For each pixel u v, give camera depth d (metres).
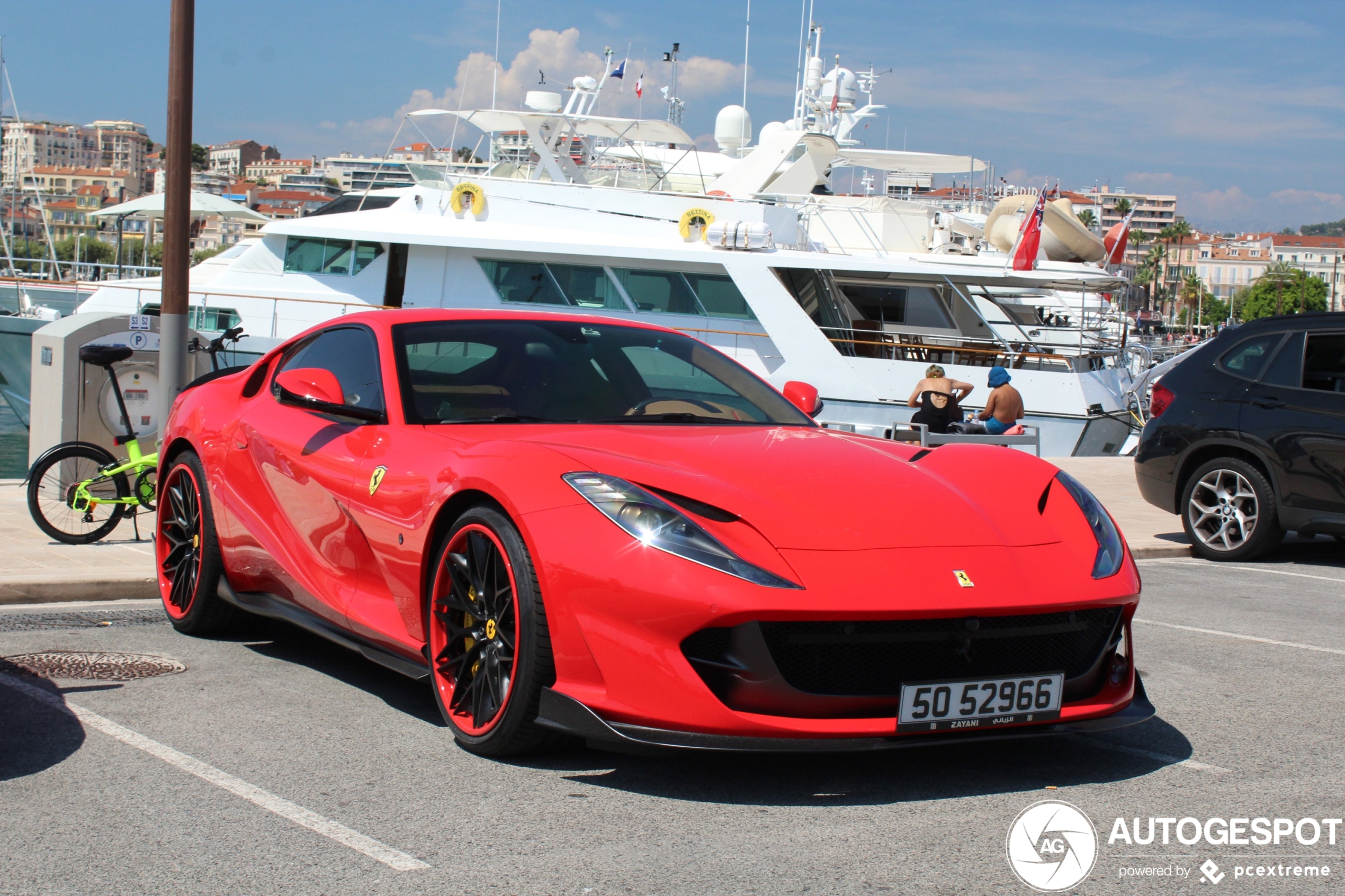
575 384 3.88
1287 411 7.12
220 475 4.34
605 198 15.58
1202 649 4.75
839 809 2.77
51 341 7.14
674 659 2.71
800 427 3.95
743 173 18.59
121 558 5.80
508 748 3.03
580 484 2.96
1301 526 7.05
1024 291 18.55
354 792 2.83
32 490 6.09
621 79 18.86
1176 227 144.88
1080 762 3.20
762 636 2.69
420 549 3.28
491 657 3.07
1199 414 7.54
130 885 2.29
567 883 2.32
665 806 2.77
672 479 2.99
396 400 3.68
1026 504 3.21
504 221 15.41
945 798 2.88
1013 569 2.89
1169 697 3.95
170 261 6.72
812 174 18.55
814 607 2.65
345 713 3.50
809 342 15.01
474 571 3.15
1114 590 2.97
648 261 15.02
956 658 2.82
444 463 3.30
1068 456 15.12
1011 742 3.38
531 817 2.68
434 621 3.25
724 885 2.32
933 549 2.88
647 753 2.73
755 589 2.67
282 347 4.55
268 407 4.26
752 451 3.32
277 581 4.08
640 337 4.28
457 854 2.46
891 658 2.78
